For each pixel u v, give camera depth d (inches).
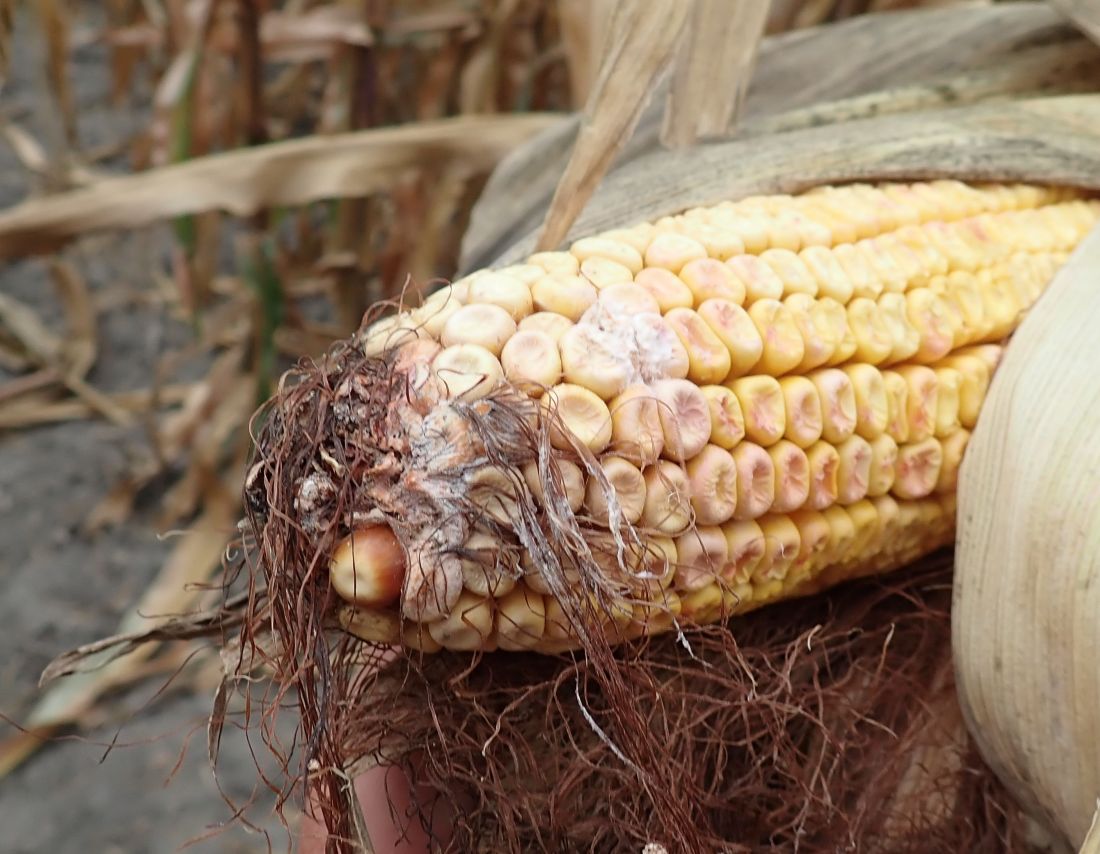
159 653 19.0
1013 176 9.5
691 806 8.4
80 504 21.3
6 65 23.5
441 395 7.7
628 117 9.2
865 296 8.7
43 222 15.8
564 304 8.0
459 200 20.7
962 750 9.7
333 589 7.9
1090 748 8.4
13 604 19.3
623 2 9.2
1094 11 10.3
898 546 9.2
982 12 11.2
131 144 27.4
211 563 19.6
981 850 9.7
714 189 9.3
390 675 8.7
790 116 10.5
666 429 8.0
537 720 8.8
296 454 7.9
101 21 32.6
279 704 8.3
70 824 16.1
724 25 9.9
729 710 9.0
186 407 21.0
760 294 8.3
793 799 9.0
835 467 8.5
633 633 8.4
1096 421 8.4
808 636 8.8
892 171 9.4
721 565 8.3
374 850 8.8
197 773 16.8
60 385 24.0
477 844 8.8
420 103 21.7
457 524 7.7
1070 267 9.0
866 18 11.4
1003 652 8.7
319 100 27.7
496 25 20.6
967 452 8.9
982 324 9.0
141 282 26.1
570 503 7.8
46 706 17.7
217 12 19.3
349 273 21.9
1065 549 8.4
